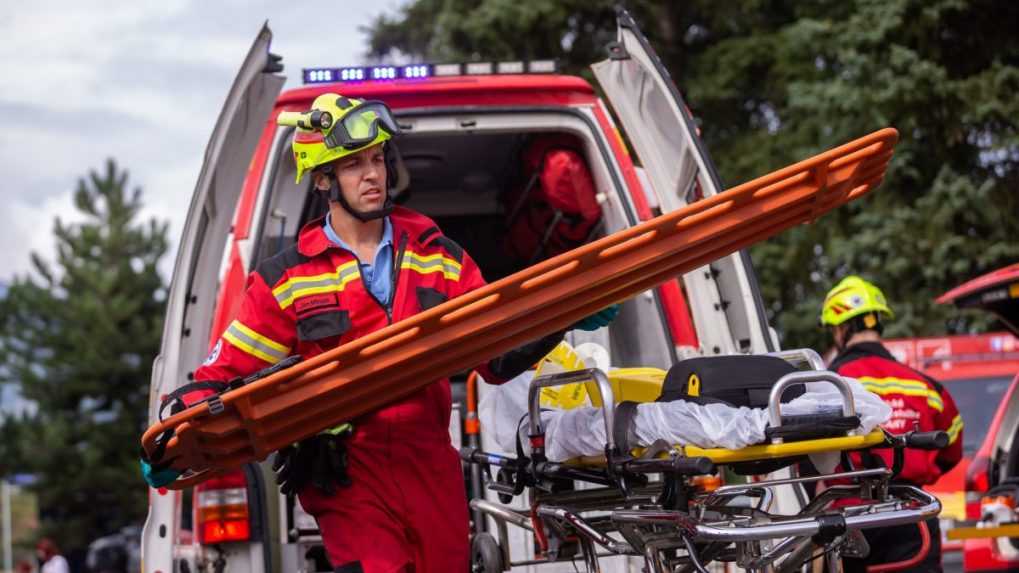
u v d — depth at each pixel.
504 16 17.75
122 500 32.50
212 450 3.08
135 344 33.44
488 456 3.89
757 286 4.65
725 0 19.09
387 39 22.34
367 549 3.19
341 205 3.32
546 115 5.05
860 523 3.07
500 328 3.15
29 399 33.47
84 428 32.84
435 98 5.05
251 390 2.93
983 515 6.46
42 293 33.94
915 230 13.85
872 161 3.25
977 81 14.09
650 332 4.75
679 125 4.79
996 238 13.98
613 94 5.07
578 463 3.51
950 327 15.11
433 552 3.26
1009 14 14.56
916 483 4.85
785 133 16.92
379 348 3.01
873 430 3.21
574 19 18.80
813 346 15.38
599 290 3.22
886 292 14.26
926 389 4.90
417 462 3.25
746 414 3.09
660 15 19.28
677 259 3.25
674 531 3.37
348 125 3.26
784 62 17.34
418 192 6.47
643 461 3.17
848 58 14.21
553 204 5.32
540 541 3.76
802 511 3.46
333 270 3.29
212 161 4.34
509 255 6.27
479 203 6.53
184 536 4.40
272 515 4.38
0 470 33.19
